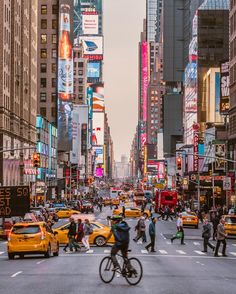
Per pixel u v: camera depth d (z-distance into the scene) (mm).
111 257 22750
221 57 169500
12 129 114625
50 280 24172
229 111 105312
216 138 117750
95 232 46969
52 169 170125
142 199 153750
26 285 22500
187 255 39781
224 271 29266
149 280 24250
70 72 188500
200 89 160750
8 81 112875
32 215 56656
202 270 29531
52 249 37688
